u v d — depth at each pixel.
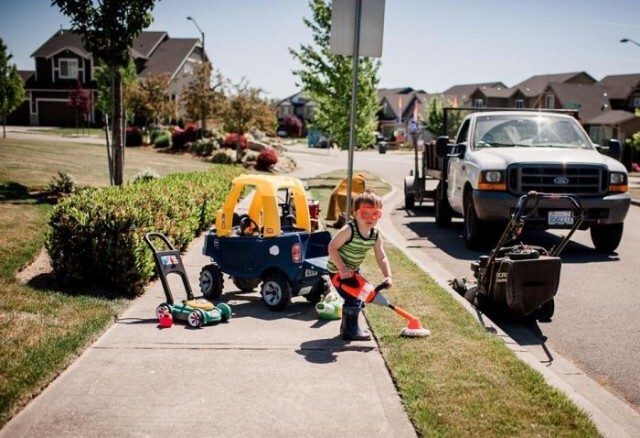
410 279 8.02
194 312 6.00
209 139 35.25
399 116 91.25
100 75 47.41
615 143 11.99
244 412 4.21
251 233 7.41
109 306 6.54
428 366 4.98
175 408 4.25
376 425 4.06
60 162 21.81
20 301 6.45
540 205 10.40
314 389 4.60
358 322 6.05
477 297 7.14
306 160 44.06
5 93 32.69
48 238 7.25
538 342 6.36
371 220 5.59
